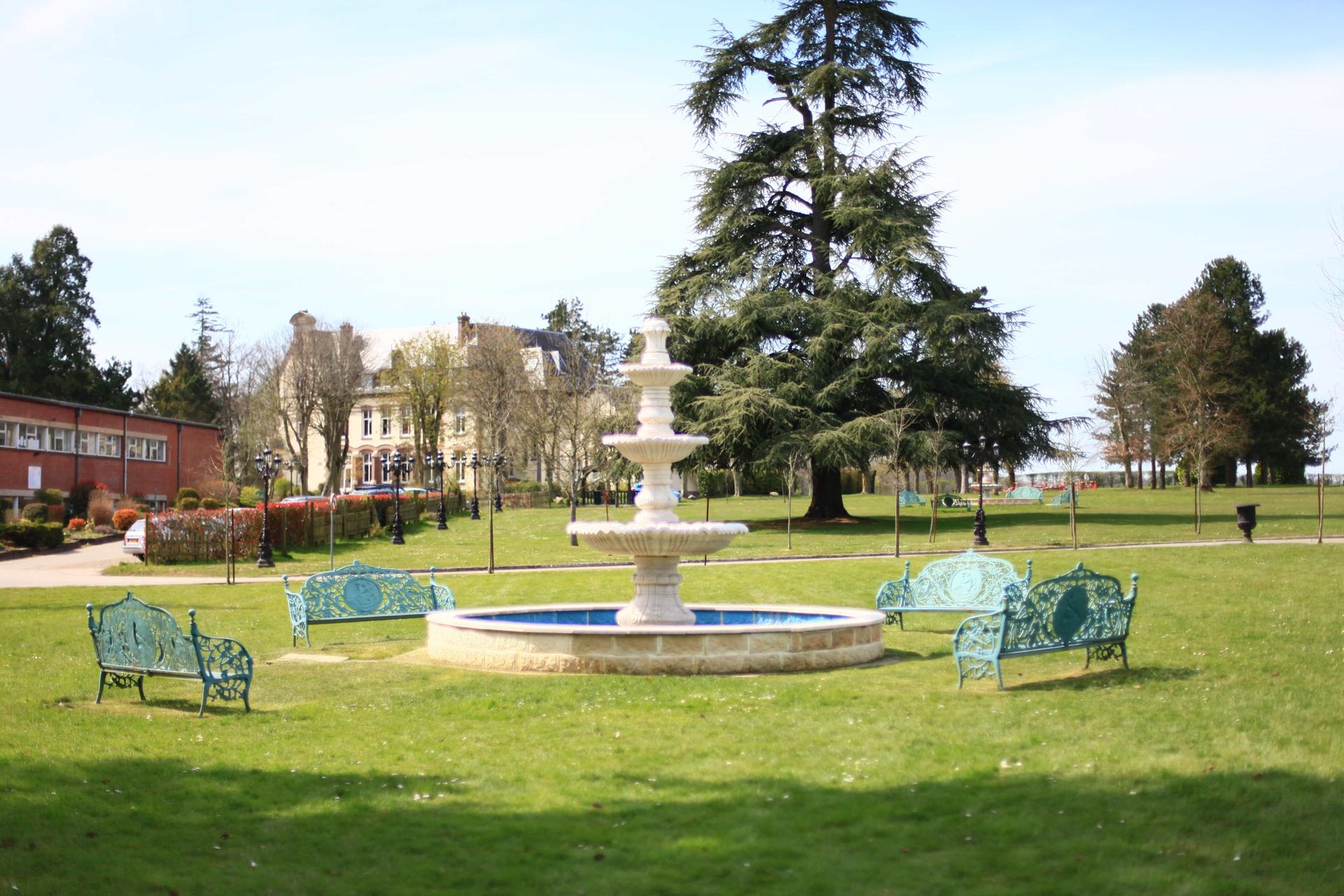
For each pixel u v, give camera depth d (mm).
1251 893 5469
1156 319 84312
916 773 7691
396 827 6758
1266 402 70000
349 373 74188
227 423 72750
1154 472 72812
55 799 7348
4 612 20359
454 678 11602
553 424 61688
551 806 7121
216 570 30250
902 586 15883
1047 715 9328
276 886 5820
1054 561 25391
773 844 6312
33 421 49000
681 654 11695
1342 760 7664
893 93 42250
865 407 41000
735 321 40219
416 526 47156
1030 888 5586
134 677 12016
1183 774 7422
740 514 47906
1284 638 13578
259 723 9766
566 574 26188
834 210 40469
